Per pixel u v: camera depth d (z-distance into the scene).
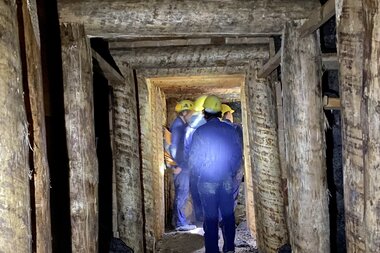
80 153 2.72
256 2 2.66
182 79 4.89
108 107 4.28
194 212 6.49
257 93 4.05
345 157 1.77
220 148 4.21
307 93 2.70
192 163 4.29
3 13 1.30
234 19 2.67
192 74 4.35
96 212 2.79
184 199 6.40
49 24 2.70
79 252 2.71
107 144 4.26
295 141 2.72
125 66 4.07
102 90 4.27
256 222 4.32
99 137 4.19
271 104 4.04
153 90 5.02
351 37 1.73
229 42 3.91
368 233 1.49
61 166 2.80
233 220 4.39
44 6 2.67
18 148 1.32
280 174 4.03
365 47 1.45
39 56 1.84
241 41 3.90
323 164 2.72
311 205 2.70
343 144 1.79
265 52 3.92
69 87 2.69
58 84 2.78
